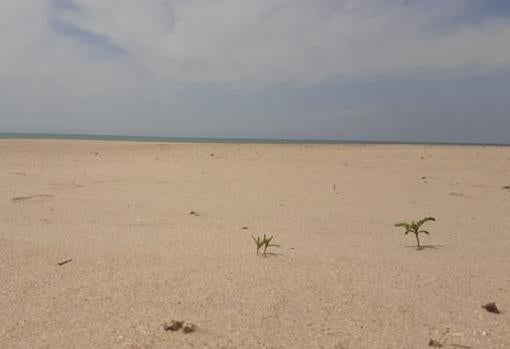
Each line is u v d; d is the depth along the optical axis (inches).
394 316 103.5
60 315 102.4
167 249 157.1
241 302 110.4
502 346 89.7
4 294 114.0
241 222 214.2
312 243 173.0
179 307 107.0
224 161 580.1
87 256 146.4
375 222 220.8
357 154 735.1
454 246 171.9
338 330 96.2
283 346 89.0
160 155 666.2
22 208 237.8
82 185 339.9
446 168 523.8
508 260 152.1
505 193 334.6
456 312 106.2
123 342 89.7
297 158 644.7
